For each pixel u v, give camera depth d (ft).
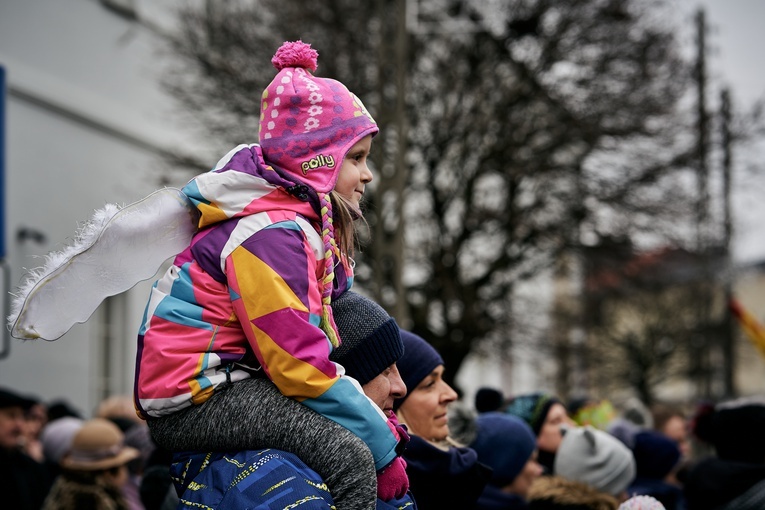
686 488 19.86
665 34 67.67
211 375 9.45
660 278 81.25
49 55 52.31
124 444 25.43
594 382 103.60
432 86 64.28
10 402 25.75
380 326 10.68
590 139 63.46
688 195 68.33
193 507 9.36
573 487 17.89
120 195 58.44
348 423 9.32
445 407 14.93
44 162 51.85
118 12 58.39
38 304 9.56
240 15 64.59
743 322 56.13
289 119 10.05
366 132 10.22
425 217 64.39
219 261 9.60
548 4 64.80
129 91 59.52
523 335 69.31
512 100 64.13
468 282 64.39
